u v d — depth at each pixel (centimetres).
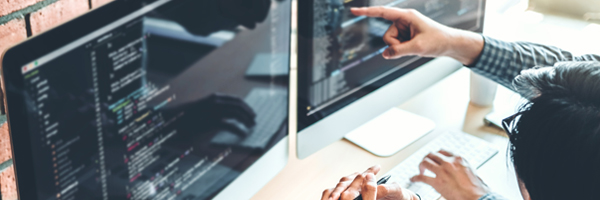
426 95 133
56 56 53
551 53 104
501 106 126
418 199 87
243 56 76
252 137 84
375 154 109
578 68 58
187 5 65
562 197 57
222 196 82
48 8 79
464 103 129
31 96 53
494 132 117
